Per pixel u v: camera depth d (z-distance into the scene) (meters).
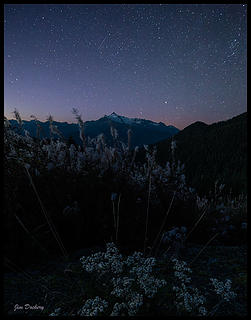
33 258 2.42
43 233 2.56
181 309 1.50
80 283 1.81
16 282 2.04
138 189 4.09
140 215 3.48
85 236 2.90
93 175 3.56
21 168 3.07
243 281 2.16
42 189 3.04
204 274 2.35
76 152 3.79
